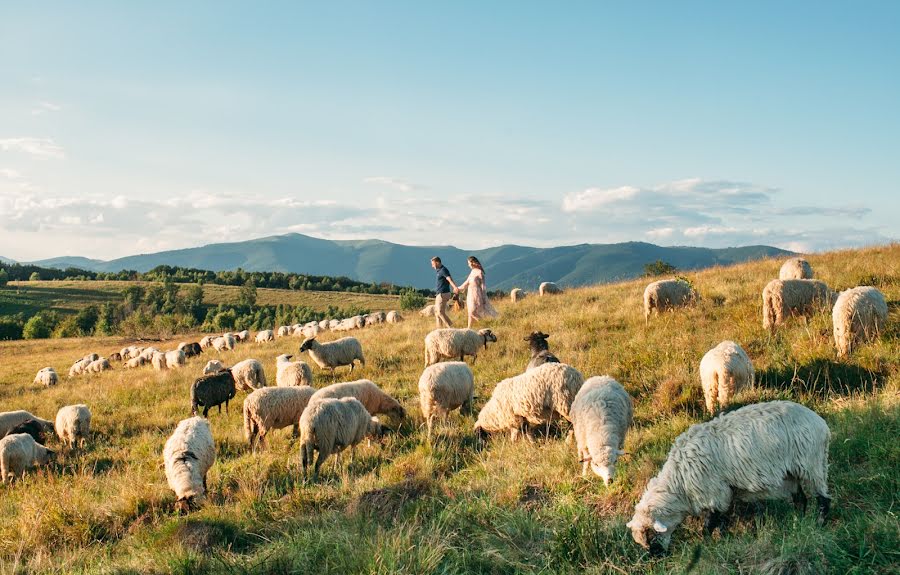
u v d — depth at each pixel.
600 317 15.80
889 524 4.32
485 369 13.57
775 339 10.64
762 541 4.45
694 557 4.33
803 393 8.39
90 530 7.54
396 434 10.50
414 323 22.94
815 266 17.08
